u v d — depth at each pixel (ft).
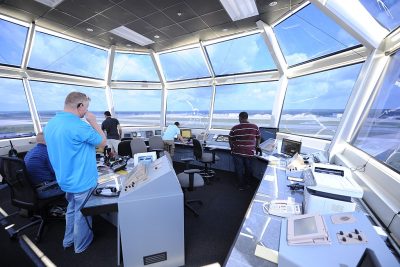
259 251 3.20
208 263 5.80
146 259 5.21
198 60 16.60
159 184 4.99
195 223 8.00
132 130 18.74
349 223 2.99
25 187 6.43
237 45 19.06
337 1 6.03
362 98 7.80
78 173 5.56
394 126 5.98
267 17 11.12
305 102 13.82
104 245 6.59
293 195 5.35
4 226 7.72
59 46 15.11
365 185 5.27
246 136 10.44
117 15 10.94
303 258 2.55
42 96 14.73
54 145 5.40
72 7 10.14
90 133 5.57
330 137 9.80
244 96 21.08
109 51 16.29
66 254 6.18
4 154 11.87
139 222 4.96
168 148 14.98
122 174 7.25
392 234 3.69
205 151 14.11
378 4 6.43
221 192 11.14
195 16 11.03
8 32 12.05
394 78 6.57
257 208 4.67
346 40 8.89
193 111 20.27
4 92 12.86
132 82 18.57
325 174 4.71
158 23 11.87
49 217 7.84
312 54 11.41
